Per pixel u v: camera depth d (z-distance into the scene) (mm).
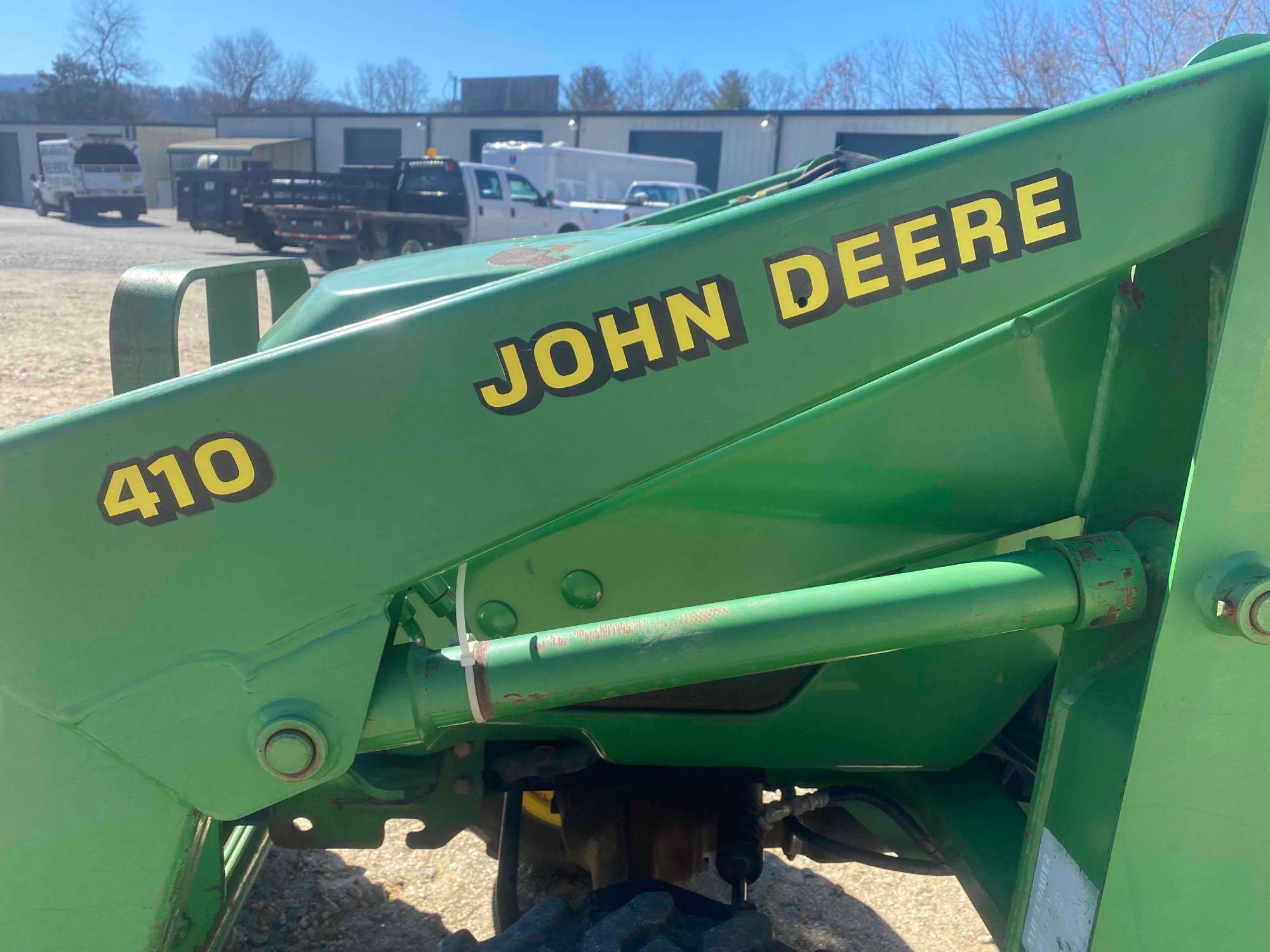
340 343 1217
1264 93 1200
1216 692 1277
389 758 1979
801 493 1737
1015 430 1674
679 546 1768
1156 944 1336
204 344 10305
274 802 1314
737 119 30875
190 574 1254
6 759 1297
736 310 1227
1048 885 1426
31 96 63031
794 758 1950
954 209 1214
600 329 1222
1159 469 1478
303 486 1238
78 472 1225
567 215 20734
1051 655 1836
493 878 2789
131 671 1277
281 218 18844
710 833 2072
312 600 1265
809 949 2557
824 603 1316
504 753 2023
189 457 1227
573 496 1256
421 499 1247
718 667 1312
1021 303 1234
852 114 28953
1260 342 1201
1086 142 1202
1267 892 1335
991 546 1767
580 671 1304
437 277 2053
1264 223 1186
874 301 1229
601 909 1637
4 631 1258
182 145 41250
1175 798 1298
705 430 1249
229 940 2479
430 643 1823
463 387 1226
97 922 1333
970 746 1927
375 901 2684
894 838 2180
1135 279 1459
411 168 19234
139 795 1304
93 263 18203
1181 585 1249
